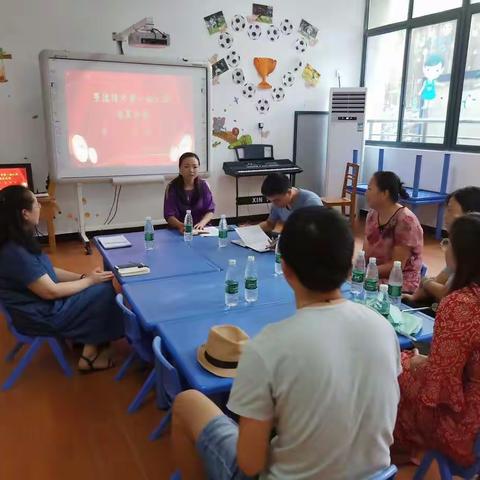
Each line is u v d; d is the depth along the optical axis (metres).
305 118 6.29
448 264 2.10
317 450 0.94
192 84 5.25
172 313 1.88
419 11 5.65
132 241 3.04
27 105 4.82
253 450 0.95
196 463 1.28
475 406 1.38
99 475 1.81
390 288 2.04
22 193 2.31
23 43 4.68
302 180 6.49
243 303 1.98
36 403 2.27
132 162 5.14
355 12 6.29
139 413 2.20
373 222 2.66
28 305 2.38
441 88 5.52
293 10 5.89
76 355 2.71
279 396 0.92
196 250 2.81
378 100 6.41
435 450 1.50
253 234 2.99
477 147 5.13
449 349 1.34
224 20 5.53
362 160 6.30
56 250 4.88
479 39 5.07
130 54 5.12
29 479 1.79
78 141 4.82
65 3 4.76
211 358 1.46
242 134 5.97
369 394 0.95
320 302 0.98
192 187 3.64
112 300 2.51
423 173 5.67
